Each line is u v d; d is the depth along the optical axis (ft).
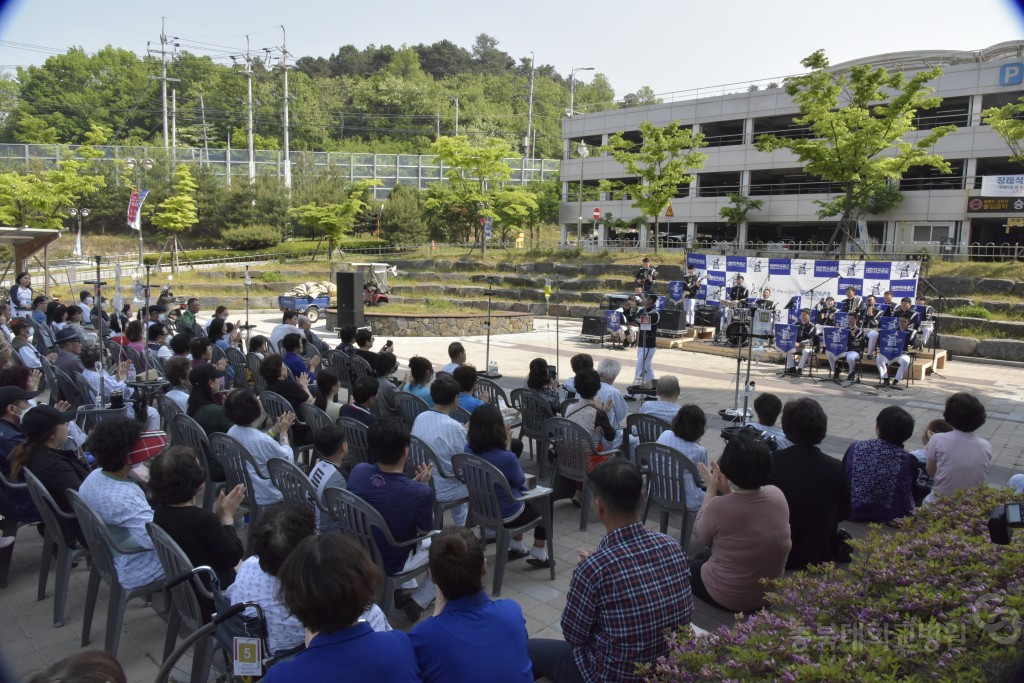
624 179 138.10
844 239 85.05
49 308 42.50
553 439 20.27
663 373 49.55
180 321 43.04
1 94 195.93
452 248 130.11
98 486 12.91
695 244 110.01
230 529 12.16
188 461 11.61
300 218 125.59
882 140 78.18
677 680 7.68
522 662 7.98
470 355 55.42
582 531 19.54
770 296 61.77
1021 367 57.67
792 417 13.76
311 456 23.15
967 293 70.03
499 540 15.42
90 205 144.05
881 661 7.00
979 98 97.81
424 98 298.56
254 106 245.24
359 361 31.83
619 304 68.54
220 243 148.56
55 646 13.15
